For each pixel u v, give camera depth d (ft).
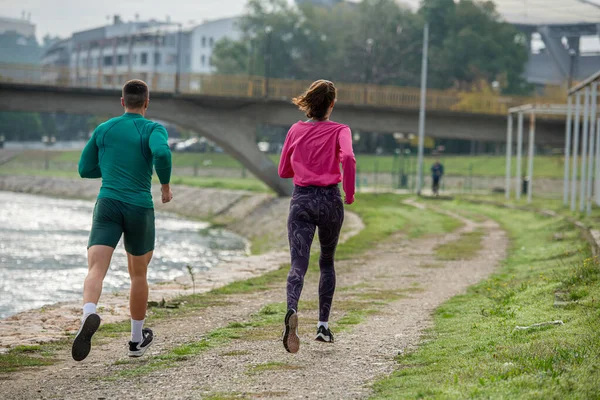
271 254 62.28
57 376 20.26
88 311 18.71
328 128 21.34
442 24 316.60
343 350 22.84
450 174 209.87
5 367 21.66
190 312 32.68
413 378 18.43
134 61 453.58
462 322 27.73
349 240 72.90
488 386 16.52
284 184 155.12
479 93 255.29
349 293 38.52
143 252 21.18
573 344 20.48
